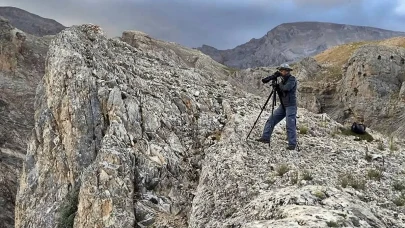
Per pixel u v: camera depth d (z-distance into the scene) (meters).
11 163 55.03
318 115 23.88
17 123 60.69
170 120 22.89
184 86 26.27
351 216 10.72
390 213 12.49
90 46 26.72
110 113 22.64
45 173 24.23
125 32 47.56
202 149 21.28
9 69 68.75
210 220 13.73
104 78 24.33
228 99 25.62
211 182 15.88
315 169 15.48
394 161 17.09
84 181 19.23
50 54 26.64
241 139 18.41
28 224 23.39
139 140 21.17
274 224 10.41
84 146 22.81
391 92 63.97
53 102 24.88
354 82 67.25
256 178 14.66
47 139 24.55
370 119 62.81
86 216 18.56
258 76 66.50
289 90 16.92
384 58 66.12
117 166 18.89
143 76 26.36
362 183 14.40
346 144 19.06
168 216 17.88
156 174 19.61
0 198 51.00
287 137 18.16
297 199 11.84
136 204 18.14
